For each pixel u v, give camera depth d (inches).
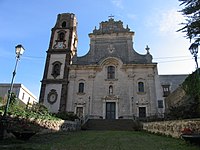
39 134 594.9
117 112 1217.4
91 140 496.1
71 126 879.7
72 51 1460.4
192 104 631.8
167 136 600.7
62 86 1294.3
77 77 1334.9
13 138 456.4
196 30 505.7
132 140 507.8
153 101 1205.1
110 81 1299.2
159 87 1240.2
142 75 1288.1
